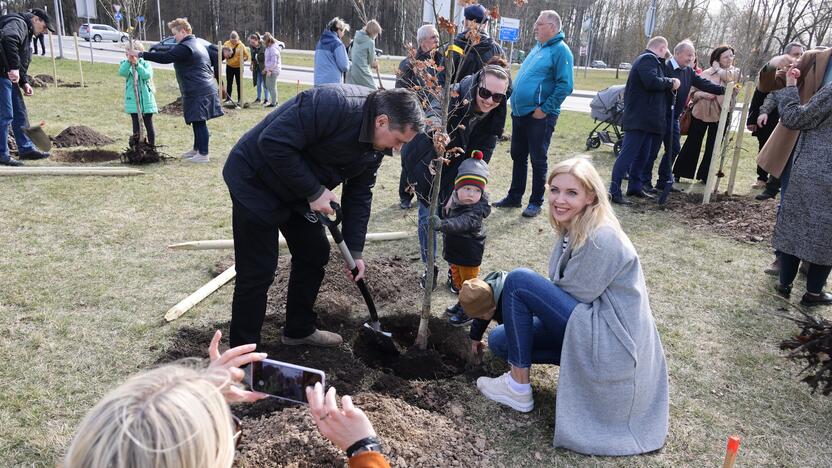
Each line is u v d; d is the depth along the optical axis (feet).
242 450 8.41
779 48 50.24
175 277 14.92
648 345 9.17
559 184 9.28
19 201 19.83
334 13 205.87
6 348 11.28
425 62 11.07
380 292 14.62
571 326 9.07
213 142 31.68
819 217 13.66
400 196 21.89
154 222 18.76
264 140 9.18
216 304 13.67
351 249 11.27
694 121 26.96
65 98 43.16
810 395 11.10
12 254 15.64
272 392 6.19
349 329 13.01
